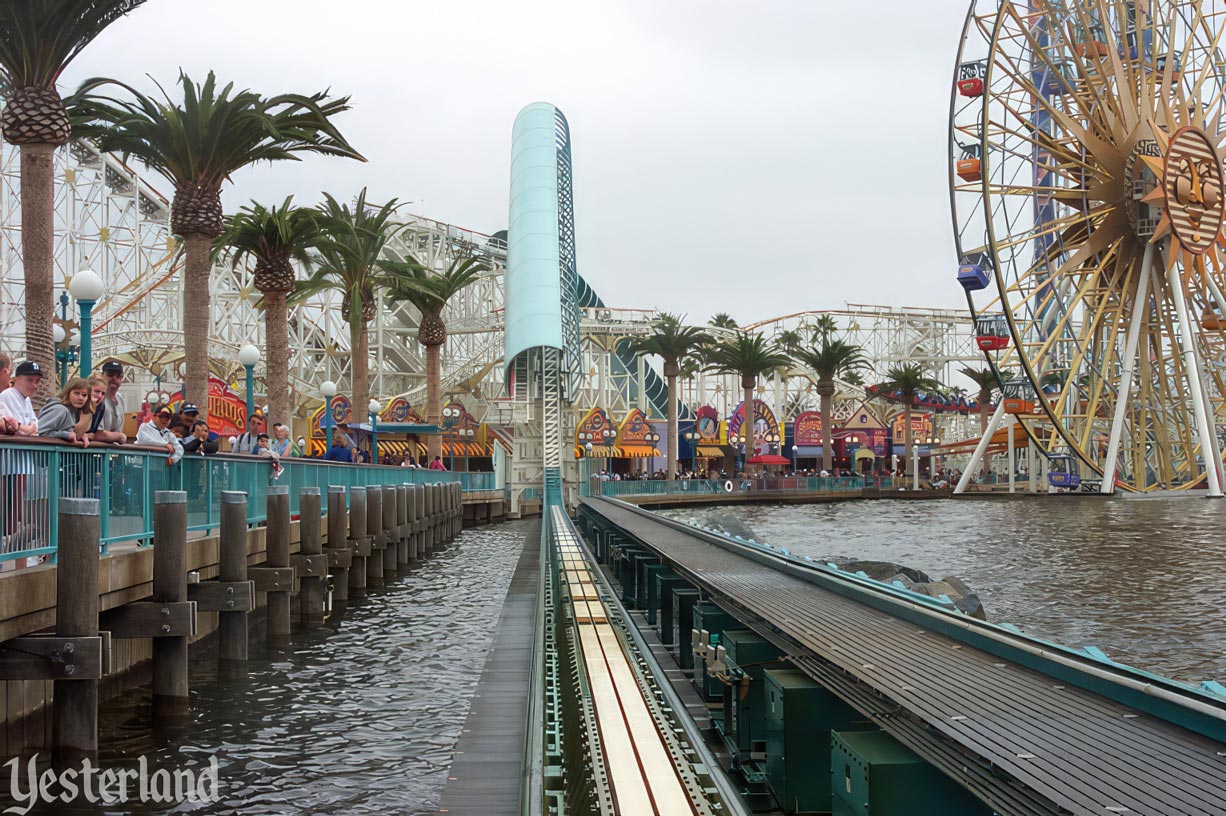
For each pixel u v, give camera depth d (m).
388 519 33.47
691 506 80.50
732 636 10.58
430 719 14.16
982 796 4.82
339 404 61.50
